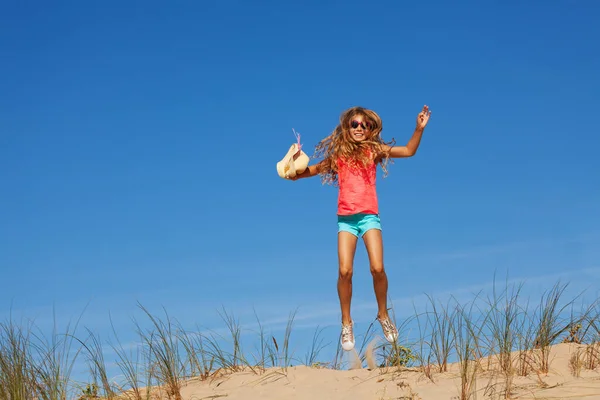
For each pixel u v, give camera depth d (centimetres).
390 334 528
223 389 464
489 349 484
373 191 575
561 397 397
